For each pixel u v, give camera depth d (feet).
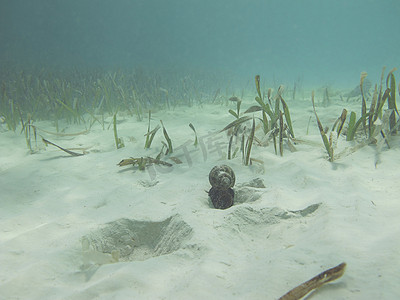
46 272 1.36
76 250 1.56
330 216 1.59
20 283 1.28
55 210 2.09
